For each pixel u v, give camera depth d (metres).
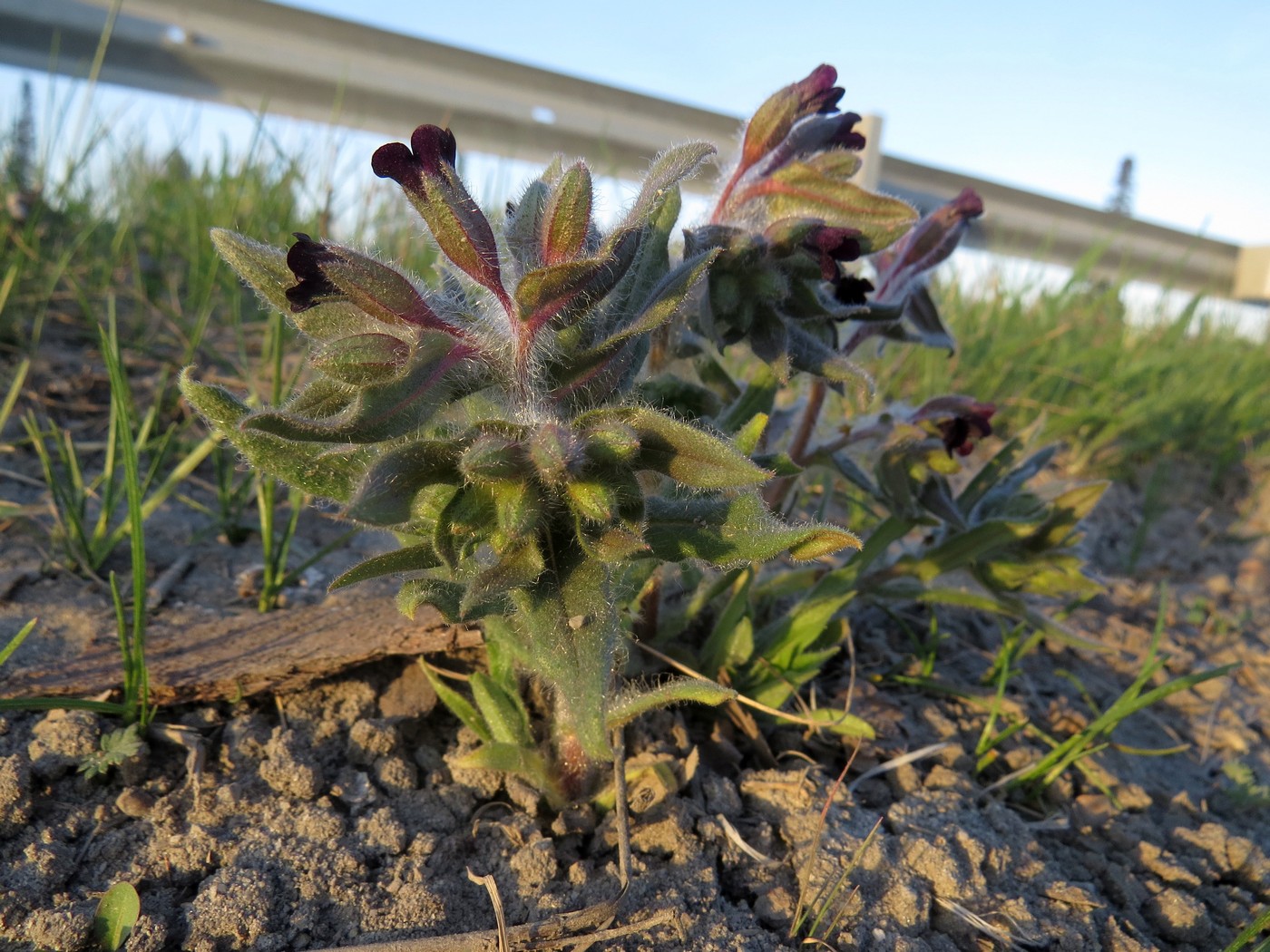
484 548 0.10
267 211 0.27
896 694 0.16
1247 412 0.32
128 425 0.12
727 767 0.13
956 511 0.14
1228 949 0.10
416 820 0.12
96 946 0.10
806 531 0.09
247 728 0.12
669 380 0.13
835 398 0.22
